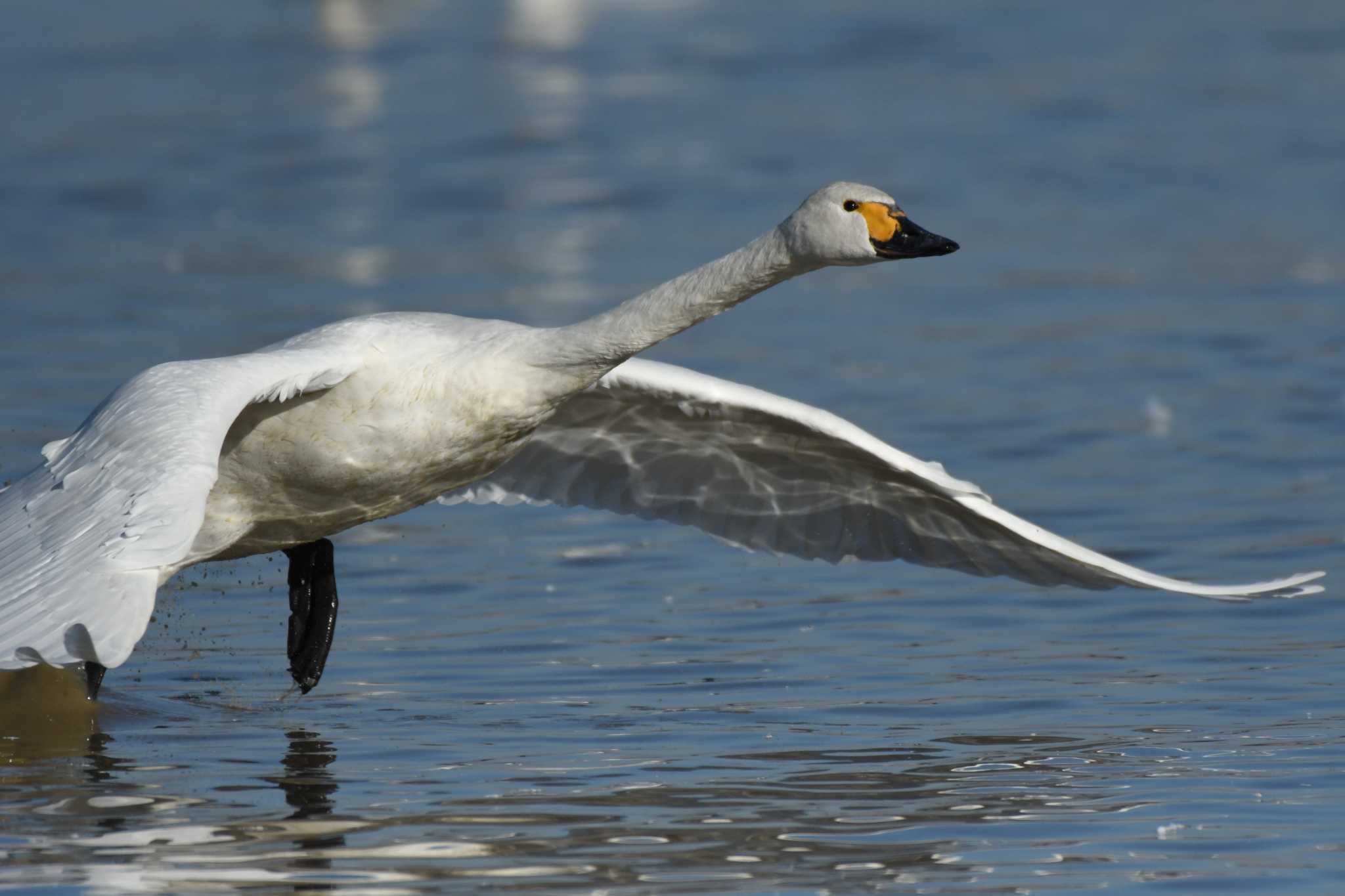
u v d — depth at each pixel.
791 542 12.50
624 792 9.76
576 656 12.66
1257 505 16.22
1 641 7.81
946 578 14.66
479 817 9.32
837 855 8.77
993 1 55.06
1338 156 34.38
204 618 13.82
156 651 12.95
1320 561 14.57
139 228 29.98
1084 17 51.91
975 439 18.53
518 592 14.34
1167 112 38.84
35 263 27.42
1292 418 19.12
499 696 11.78
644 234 28.89
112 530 8.28
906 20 51.47
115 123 38.94
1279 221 29.56
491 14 55.88
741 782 9.94
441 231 29.66
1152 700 11.41
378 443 10.77
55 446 9.47
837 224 10.48
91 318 23.67
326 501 11.12
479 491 12.61
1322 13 51.59
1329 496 16.45
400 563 15.30
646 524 16.56
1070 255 27.78
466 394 10.76
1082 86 41.88
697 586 14.49
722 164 34.38
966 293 25.83
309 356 10.33
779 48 47.72
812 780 9.96
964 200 31.61
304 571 12.03
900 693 11.70
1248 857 8.63
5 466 16.67
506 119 39.06
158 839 8.96
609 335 10.77
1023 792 9.70
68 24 53.97
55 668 11.74
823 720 11.15
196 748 10.68
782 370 21.47
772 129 37.59
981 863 8.64
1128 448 18.23
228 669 12.52
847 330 23.86
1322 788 9.61
